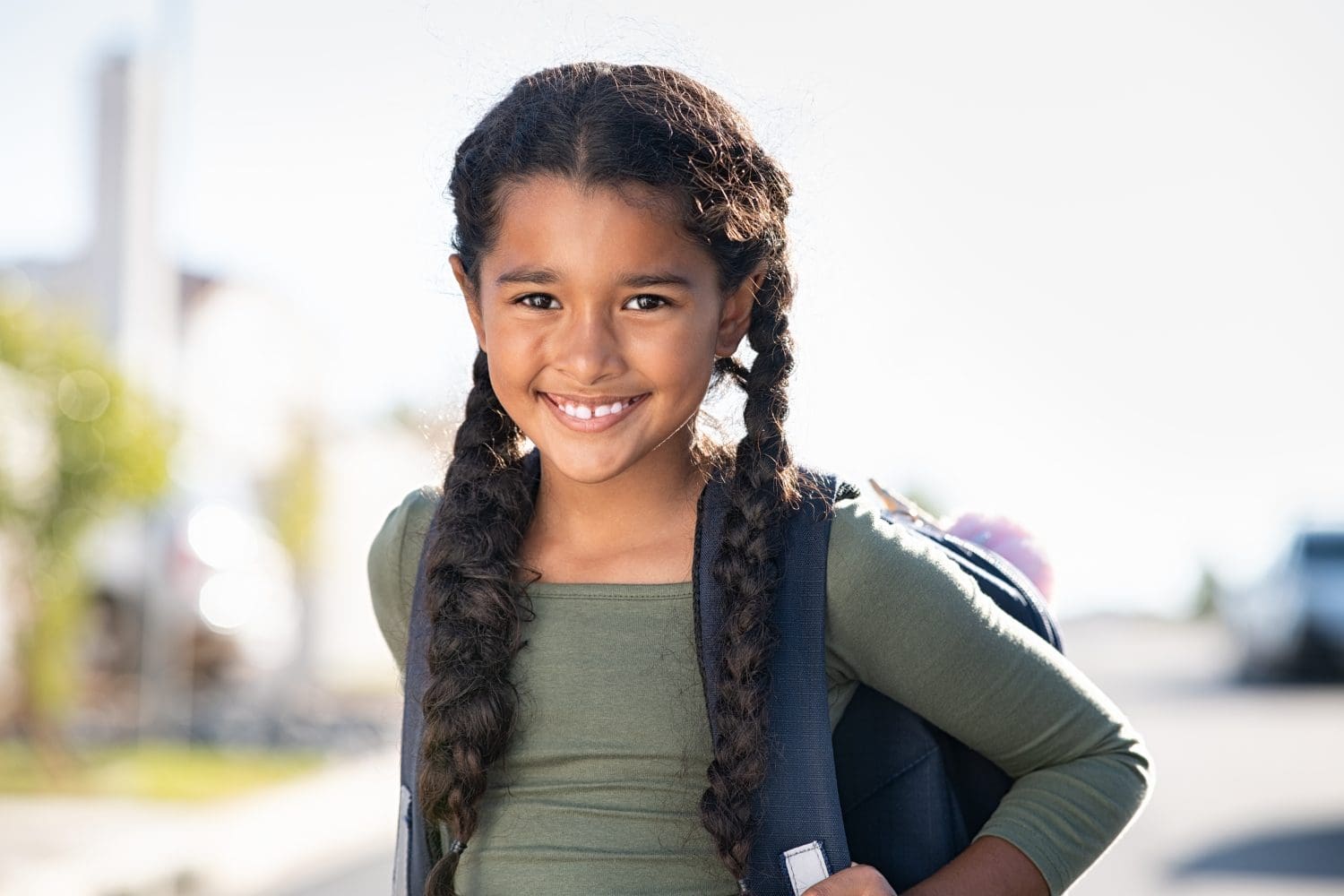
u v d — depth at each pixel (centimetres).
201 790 1040
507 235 173
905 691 178
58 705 1094
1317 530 1731
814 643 174
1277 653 1738
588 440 173
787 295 188
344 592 1977
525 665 180
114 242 1515
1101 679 1880
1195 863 704
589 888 172
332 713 1534
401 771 191
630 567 182
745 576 173
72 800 970
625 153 169
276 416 1800
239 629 1488
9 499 1033
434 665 180
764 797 170
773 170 187
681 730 176
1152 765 187
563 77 179
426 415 225
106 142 1522
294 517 1798
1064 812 177
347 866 788
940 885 172
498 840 178
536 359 173
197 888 736
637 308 171
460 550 183
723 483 181
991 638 176
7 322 1029
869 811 184
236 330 1742
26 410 1036
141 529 1454
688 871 174
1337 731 1226
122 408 1069
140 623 1455
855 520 178
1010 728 178
